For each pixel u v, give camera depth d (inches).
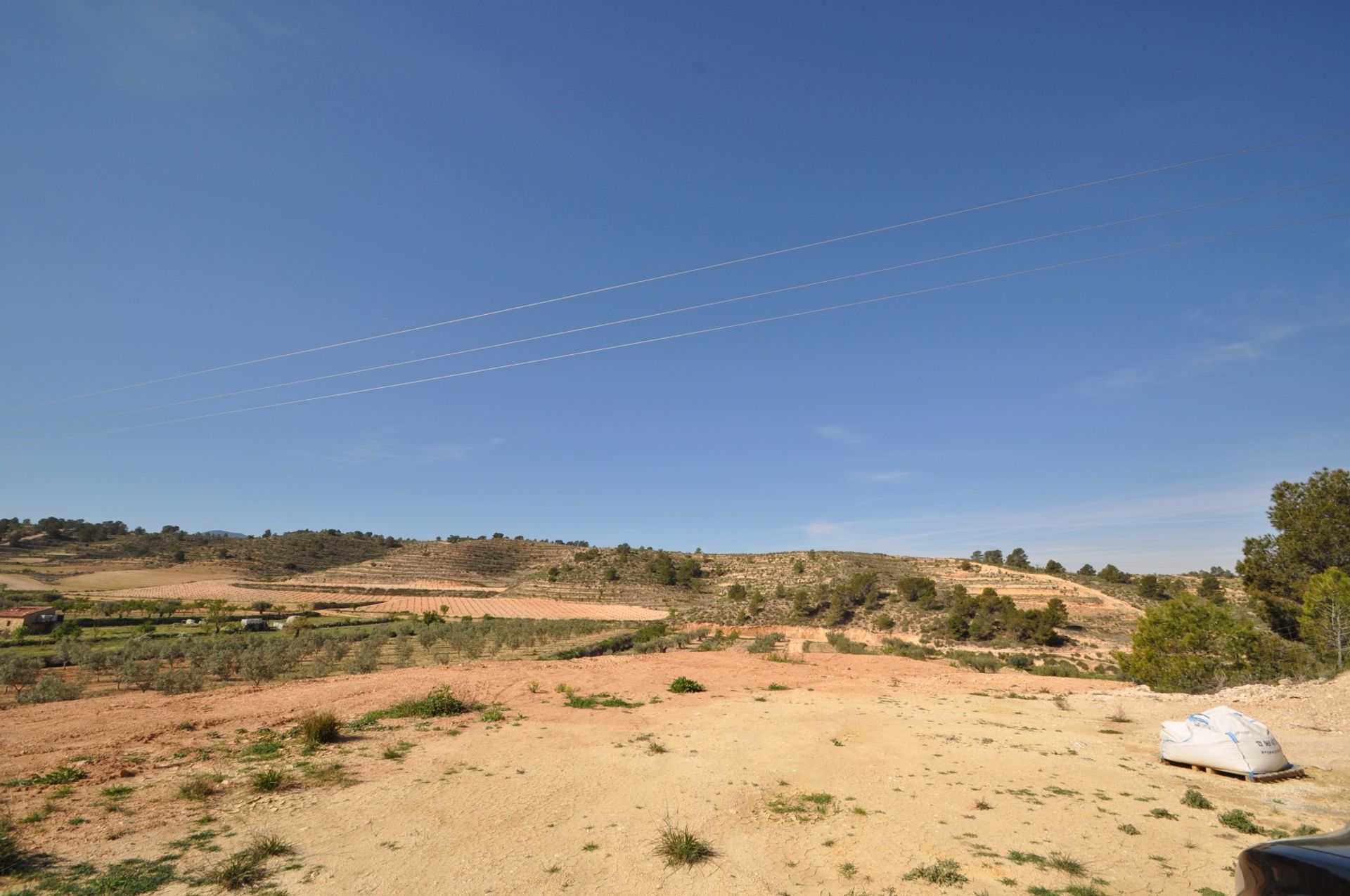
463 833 304.8
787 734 529.0
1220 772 414.9
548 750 462.0
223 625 2516.0
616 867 270.4
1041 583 2923.2
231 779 376.5
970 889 250.4
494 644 1791.3
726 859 280.1
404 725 534.0
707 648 1717.5
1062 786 389.1
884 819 330.6
